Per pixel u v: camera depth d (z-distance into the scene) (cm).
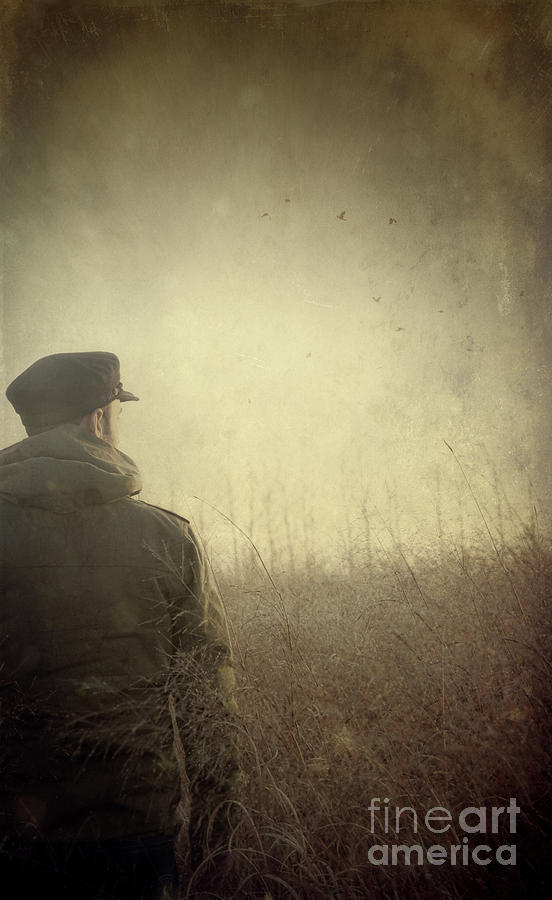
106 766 100
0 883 97
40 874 96
